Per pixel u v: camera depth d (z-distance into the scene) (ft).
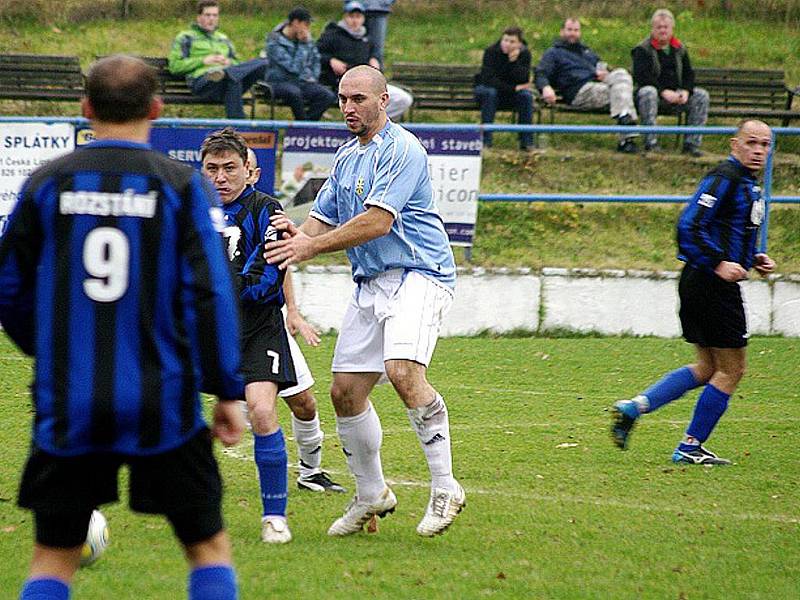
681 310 91.04
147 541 67.31
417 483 84.07
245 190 69.62
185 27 236.43
